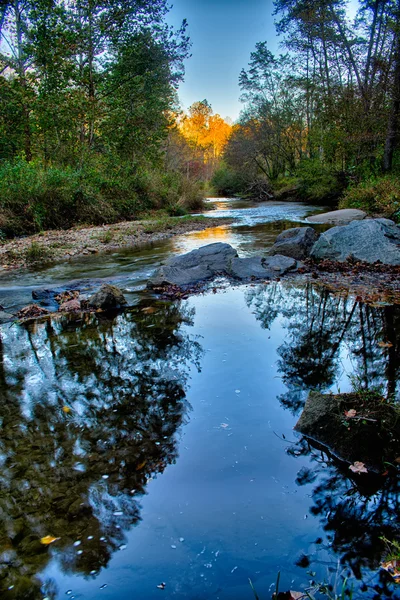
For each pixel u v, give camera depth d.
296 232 9.05
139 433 2.69
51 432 2.74
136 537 1.87
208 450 2.48
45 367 3.83
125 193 18.38
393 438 2.44
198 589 1.62
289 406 2.98
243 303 5.75
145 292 6.57
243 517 1.97
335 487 2.16
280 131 34.38
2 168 14.49
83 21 18.45
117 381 3.47
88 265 8.75
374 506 2.03
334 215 14.60
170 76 21.12
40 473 2.32
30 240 11.83
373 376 3.40
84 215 15.37
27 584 1.66
